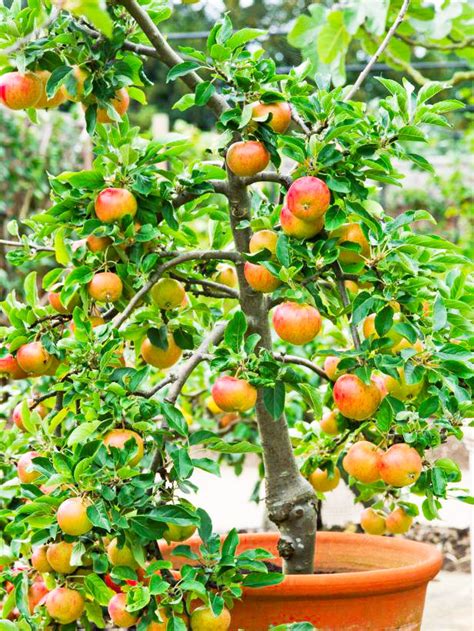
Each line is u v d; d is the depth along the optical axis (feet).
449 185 29.09
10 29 6.30
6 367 6.82
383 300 5.85
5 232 24.86
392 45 12.24
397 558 7.84
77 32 6.29
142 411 5.76
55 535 5.55
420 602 6.91
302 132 7.04
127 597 5.50
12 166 24.86
